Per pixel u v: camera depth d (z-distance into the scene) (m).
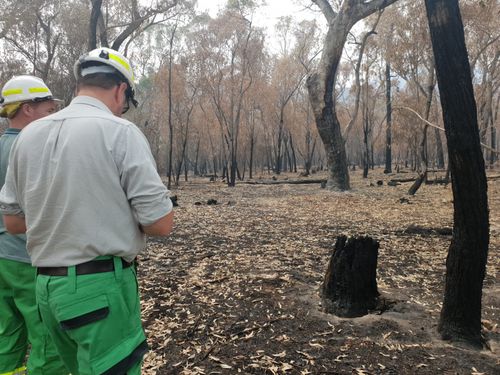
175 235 8.30
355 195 16.59
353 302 4.07
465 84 3.10
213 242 7.61
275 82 38.91
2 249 2.24
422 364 3.12
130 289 1.66
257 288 4.80
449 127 3.20
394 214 11.31
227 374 3.00
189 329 3.73
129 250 1.61
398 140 31.50
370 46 29.62
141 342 1.70
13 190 1.74
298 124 44.00
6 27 20.42
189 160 56.28
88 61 1.73
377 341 3.49
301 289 4.78
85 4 25.25
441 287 4.96
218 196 17.42
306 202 14.50
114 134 1.58
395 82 35.81
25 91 2.39
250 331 3.69
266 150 45.03
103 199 1.54
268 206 13.48
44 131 1.61
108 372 1.54
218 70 28.17
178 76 28.05
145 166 1.58
